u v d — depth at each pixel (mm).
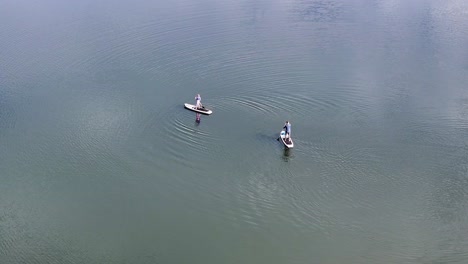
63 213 49000
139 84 76812
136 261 42125
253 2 123750
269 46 90812
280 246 42750
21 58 90125
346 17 108312
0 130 65438
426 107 65000
